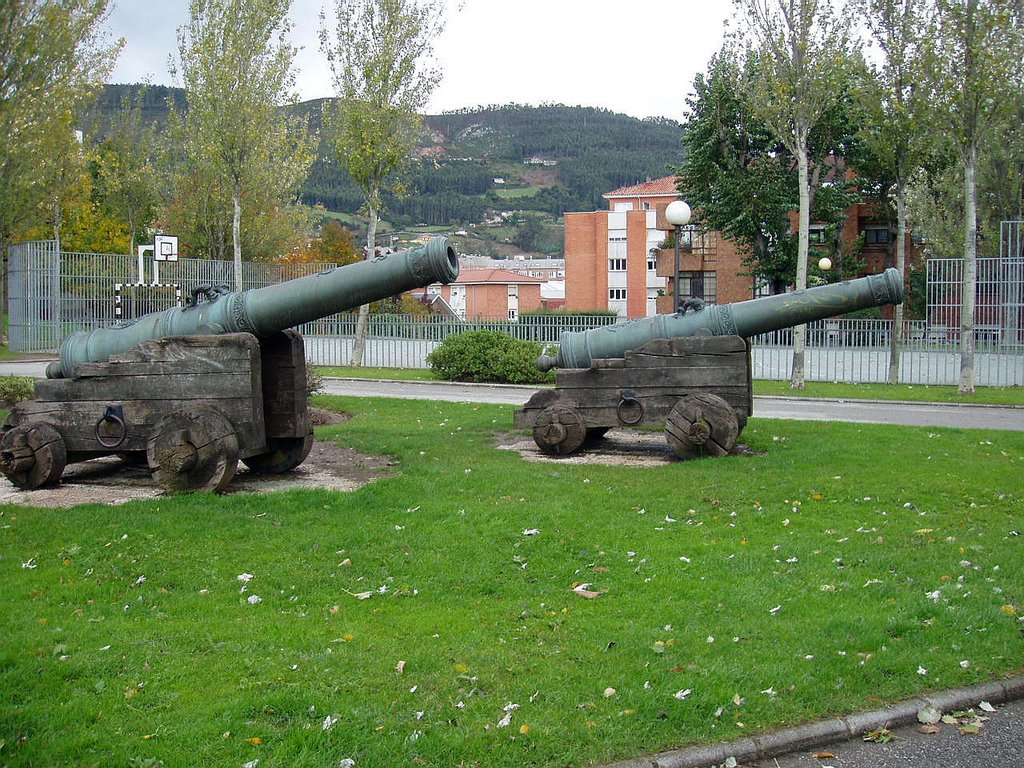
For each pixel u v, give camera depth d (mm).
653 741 4648
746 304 12289
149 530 8125
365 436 13938
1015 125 31828
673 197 70125
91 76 27375
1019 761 4664
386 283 9547
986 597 6613
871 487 9953
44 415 10320
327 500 9219
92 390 10172
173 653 5555
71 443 10281
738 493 9695
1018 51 20984
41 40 19516
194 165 35062
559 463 11734
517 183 170750
